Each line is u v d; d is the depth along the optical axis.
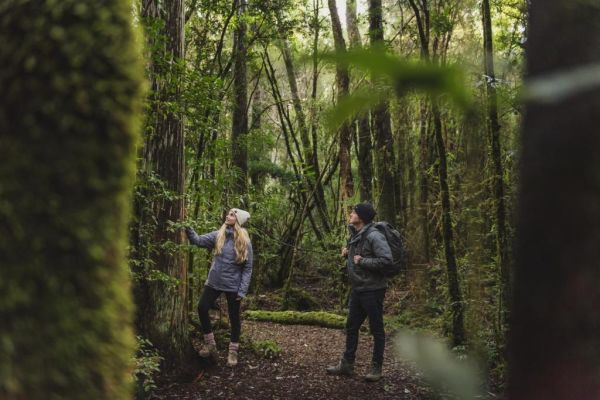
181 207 4.25
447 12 4.62
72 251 0.54
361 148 8.37
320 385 4.39
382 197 8.11
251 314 7.86
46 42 0.55
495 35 4.68
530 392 0.41
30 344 0.52
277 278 10.46
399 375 4.53
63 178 0.54
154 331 4.13
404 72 0.31
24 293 0.52
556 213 0.40
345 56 0.32
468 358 0.49
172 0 4.18
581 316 0.39
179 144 4.17
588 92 0.37
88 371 0.54
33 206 0.53
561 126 0.39
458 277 4.38
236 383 4.36
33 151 0.53
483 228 3.59
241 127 8.09
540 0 0.42
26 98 0.54
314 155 10.01
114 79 0.57
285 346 5.83
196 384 4.23
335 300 9.22
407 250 7.29
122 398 0.59
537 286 0.41
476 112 0.33
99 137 0.55
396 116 8.13
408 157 8.45
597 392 0.39
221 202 5.88
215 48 7.57
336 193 11.50
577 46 0.39
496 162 3.58
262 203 7.83
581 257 0.39
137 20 2.40
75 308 0.54
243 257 4.73
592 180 0.38
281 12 7.84
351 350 4.64
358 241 4.52
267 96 12.45
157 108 3.75
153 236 4.00
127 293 0.60
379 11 7.13
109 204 0.56
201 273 6.26
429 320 4.89
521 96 0.34
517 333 0.42
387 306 6.99
